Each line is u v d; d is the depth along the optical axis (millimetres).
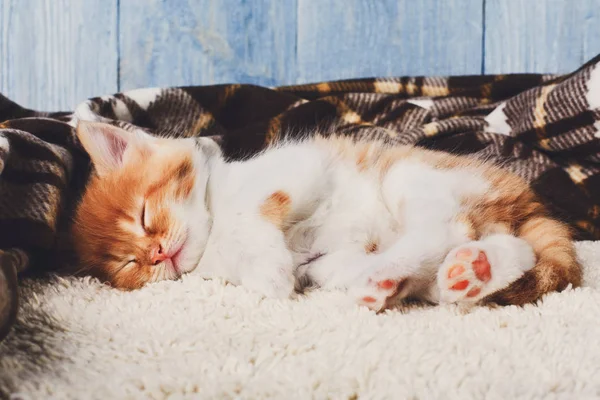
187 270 514
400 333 424
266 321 442
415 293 483
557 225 514
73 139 581
